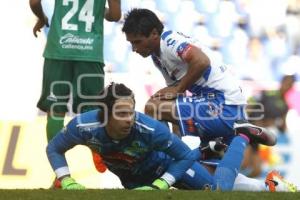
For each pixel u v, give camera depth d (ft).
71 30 59.41
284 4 94.63
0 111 79.51
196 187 52.54
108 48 86.17
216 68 58.08
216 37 91.71
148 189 46.19
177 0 91.97
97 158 51.57
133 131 47.34
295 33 93.61
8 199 41.78
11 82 82.28
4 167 74.18
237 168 52.44
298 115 84.84
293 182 80.33
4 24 85.15
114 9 60.64
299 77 89.40
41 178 74.33
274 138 55.88
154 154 50.47
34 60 84.02
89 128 47.32
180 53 56.18
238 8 93.30
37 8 61.21
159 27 56.90
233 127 57.31
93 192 43.91
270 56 91.97
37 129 76.84
